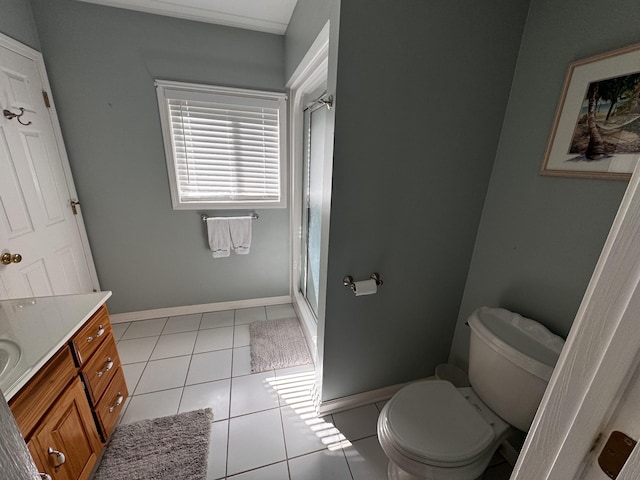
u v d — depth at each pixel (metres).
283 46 2.03
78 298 1.19
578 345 0.35
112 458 1.25
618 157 0.86
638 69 0.79
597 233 0.94
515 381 1.00
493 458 1.31
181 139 2.04
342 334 1.39
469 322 1.20
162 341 2.09
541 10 1.06
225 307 2.54
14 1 1.46
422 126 1.15
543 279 1.12
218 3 1.65
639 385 0.29
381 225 1.25
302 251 2.53
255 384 1.72
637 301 0.29
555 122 1.02
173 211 2.17
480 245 1.41
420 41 1.04
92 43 1.71
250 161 2.23
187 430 1.40
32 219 1.53
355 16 0.95
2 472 0.35
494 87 1.18
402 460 0.97
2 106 1.37
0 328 0.99
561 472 0.37
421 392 1.17
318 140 1.93
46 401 0.89
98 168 1.92
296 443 1.36
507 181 1.24
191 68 1.90
